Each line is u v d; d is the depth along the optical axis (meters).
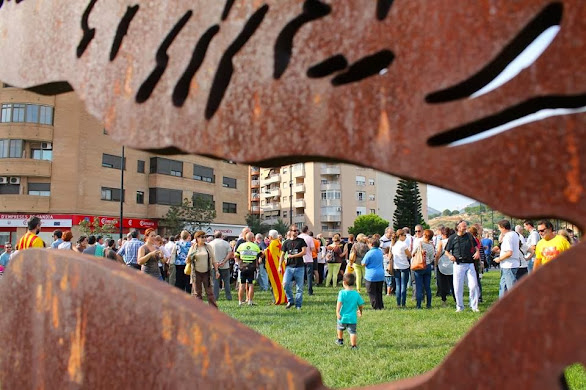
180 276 8.58
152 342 1.12
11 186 27.48
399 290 8.39
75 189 27.81
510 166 0.83
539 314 0.78
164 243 11.21
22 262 1.41
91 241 8.08
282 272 8.80
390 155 0.94
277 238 8.93
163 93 1.28
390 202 63.81
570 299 0.76
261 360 0.99
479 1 0.88
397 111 0.94
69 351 1.25
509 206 0.83
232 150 1.15
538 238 7.89
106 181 29.42
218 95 1.21
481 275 13.77
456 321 6.47
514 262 6.93
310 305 8.48
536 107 0.86
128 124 1.33
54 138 27.91
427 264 7.96
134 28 1.36
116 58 1.39
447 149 0.89
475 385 0.83
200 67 1.23
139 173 31.52
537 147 0.81
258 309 8.00
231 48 1.18
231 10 1.19
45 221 27.19
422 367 4.18
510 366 0.80
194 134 1.21
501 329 0.81
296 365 0.97
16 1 1.73
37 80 1.58
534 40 0.88
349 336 5.55
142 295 1.15
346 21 1.02
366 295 10.09
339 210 57.16
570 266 0.77
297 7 1.08
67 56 1.51
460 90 0.90
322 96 1.03
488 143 0.85
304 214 58.22
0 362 1.42
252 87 1.14
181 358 1.07
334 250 12.19
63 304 1.28
